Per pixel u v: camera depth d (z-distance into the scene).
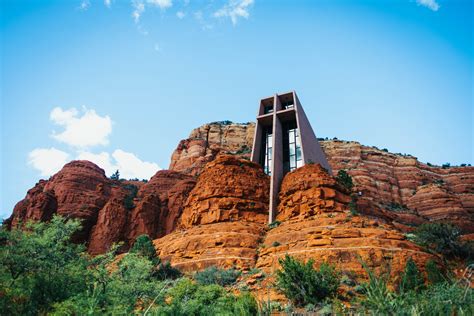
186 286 23.09
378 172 111.50
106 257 26.41
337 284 23.94
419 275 25.33
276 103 67.62
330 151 119.81
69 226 24.75
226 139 122.00
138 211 70.00
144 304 21.27
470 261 38.34
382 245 31.48
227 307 17.25
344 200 45.03
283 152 64.56
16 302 16.19
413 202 99.56
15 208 69.69
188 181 77.50
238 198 49.66
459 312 6.71
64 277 19.84
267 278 31.30
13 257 19.56
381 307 6.95
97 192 75.25
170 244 44.03
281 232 39.62
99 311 14.89
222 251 38.50
